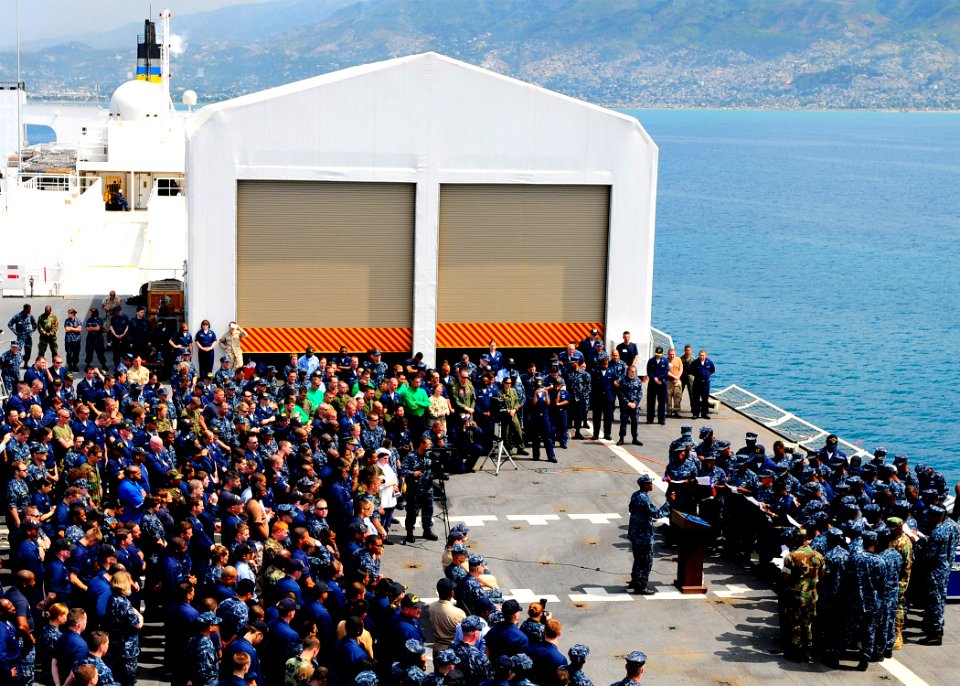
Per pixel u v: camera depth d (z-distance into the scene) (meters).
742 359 68.56
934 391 61.66
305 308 30.42
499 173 30.50
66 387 24.64
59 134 64.88
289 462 20.36
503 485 24.59
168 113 52.88
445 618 15.29
